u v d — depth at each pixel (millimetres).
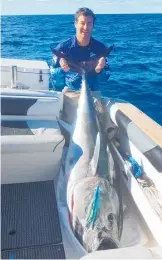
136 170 2865
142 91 9180
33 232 2504
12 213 2660
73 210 2398
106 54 3725
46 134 2842
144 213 2521
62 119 3631
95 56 3969
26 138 2730
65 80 4102
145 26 29406
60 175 2977
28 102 3090
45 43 17469
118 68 12281
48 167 2938
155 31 25516
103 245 2170
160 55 15391
